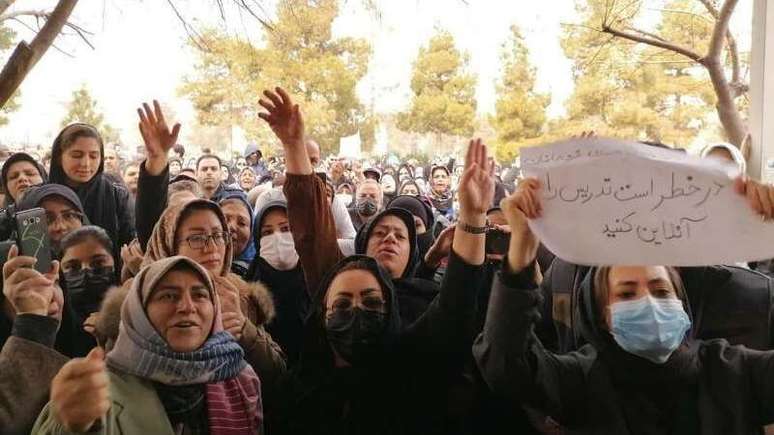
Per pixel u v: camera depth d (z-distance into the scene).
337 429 2.19
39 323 1.90
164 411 1.85
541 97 11.43
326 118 11.61
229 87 10.43
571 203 1.82
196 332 1.90
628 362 1.96
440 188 7.84
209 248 2.56
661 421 1.95
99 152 3.90
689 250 1.74
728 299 2.44
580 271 2.36
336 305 2.24
